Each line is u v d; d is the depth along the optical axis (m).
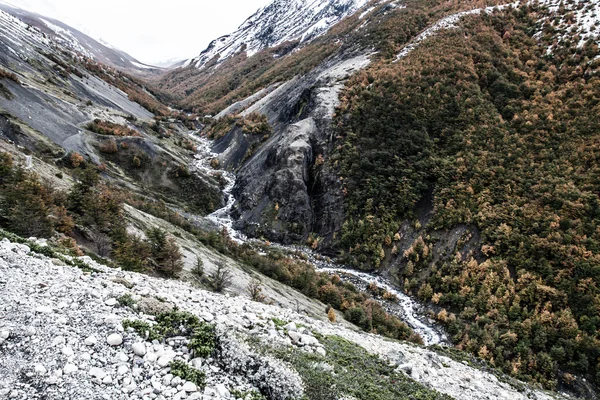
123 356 9.23
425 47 81.06
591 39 68.06
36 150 55.91
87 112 83.12
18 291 11.09
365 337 20.20
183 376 9.24
